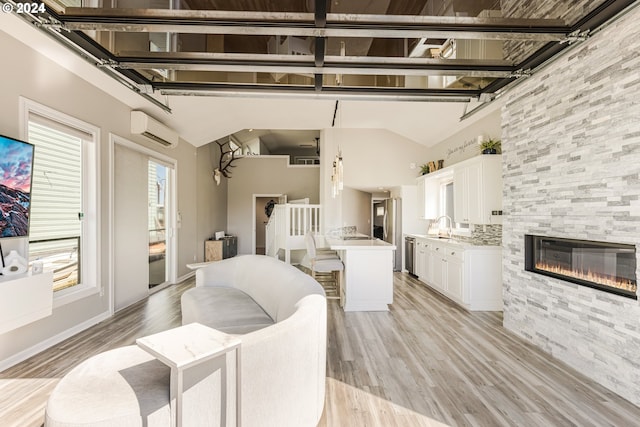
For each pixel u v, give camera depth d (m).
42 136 2.90
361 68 2.84
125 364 1.43
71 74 3.09
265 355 1.37
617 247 2.14
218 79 3.87
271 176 9.87
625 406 1.97
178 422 1.04
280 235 7.25
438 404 2.00
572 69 2.46
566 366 2.50
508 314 3.30
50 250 2.99
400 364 2.53
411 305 4.25
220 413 1.24
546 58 2.63
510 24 2.19
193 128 5.58
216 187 8.52
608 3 1.96
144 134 4.24
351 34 2.28
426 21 2.16
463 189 4.56
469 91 3.42
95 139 3.45
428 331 3.27
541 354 2.72
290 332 1.48
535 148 2.88
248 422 1.33
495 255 4.05
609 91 2.15
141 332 3.19
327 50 3.07
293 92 3.40
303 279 2.28
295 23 2.19
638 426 1.79
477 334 3.19
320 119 5.96
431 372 2.40
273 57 2.73
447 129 5.49
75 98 3.14
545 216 2.76
